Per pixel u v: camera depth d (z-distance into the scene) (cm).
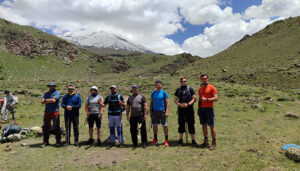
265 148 571
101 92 2280
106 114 1284
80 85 2836
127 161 530
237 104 1437
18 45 16625
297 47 6600
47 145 691
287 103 1406
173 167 483
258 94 1889
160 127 933
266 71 4950
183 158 533
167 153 577
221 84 2753
